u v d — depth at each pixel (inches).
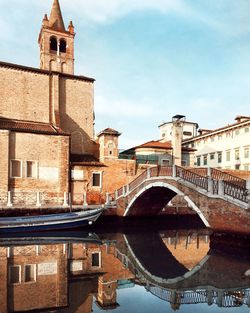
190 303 353.4
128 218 1012.5
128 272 472.1
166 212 1099.9
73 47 1417.3
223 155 1744.6
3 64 1190.9
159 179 829.2
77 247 650.8
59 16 1461.6
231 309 335.6
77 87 1332.4
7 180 993.5
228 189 612.7
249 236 558.3
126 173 1191.6
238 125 1619.1
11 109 1196.5
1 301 331.6
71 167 1111.6
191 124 2201.0
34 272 446.9
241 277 442.9
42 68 1375.5
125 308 330.6
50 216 845.2
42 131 1065.5
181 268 499.8
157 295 374.0
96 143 1298.0
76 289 383.2
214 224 636.1
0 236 771.4
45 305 325.1
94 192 1133.1
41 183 1055.0
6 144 1002.1
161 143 1549.0
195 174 708.7
